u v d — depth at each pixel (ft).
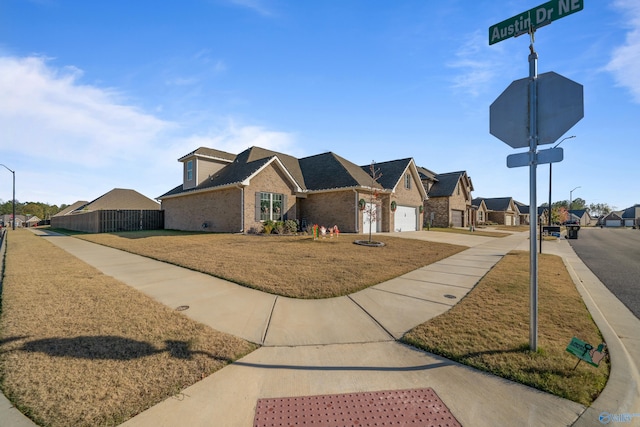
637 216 260.01
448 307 16.74
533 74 11.45
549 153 10.81
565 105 10.65
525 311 15.71
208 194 64.54
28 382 9.08
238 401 8.53
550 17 11.02
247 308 16.43
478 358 10.75
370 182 67.72
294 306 16.88
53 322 13.74
